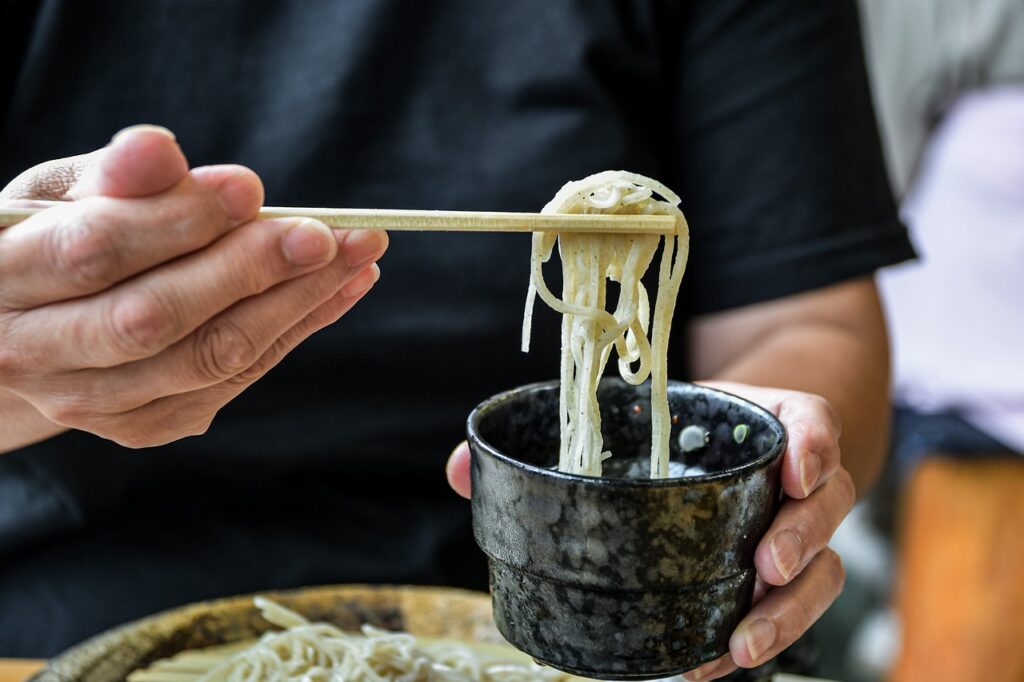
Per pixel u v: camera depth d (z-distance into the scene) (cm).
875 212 67
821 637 122
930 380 123
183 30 63
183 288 38
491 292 64
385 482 65
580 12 64
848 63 67
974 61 117
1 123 64
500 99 65
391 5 63
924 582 115
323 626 53
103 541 65
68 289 38
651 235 43
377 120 64
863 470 63
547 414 46
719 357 70
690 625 40
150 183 37
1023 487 111
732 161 67
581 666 40
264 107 64
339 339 63
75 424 43
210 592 63
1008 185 118
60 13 62
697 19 67
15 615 63
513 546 40
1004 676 114
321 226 38
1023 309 119
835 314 66
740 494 39
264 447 64
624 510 38
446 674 51
